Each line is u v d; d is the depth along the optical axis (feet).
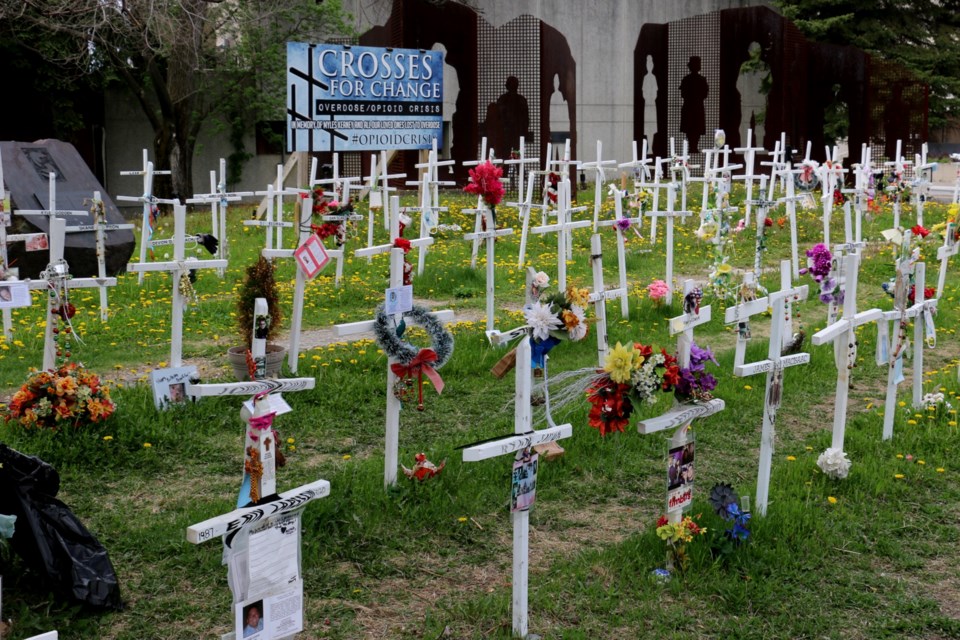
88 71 92.27
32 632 16.99
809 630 17.52
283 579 15.38
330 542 20.36
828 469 23.79
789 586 18.90
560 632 17.39
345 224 48.24
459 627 17.46
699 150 96.63
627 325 40.16
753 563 19.49
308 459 25.57
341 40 98.84
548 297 23.18
